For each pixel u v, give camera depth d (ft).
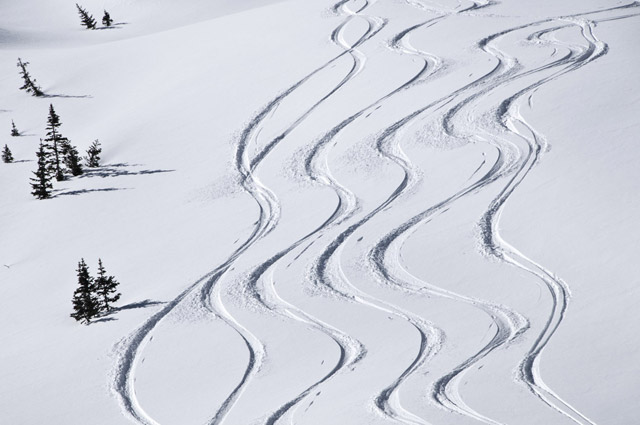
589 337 48.57
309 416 45.37
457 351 50.80
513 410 41.55
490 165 81.20
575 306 53.62
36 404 52.95
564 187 71.61
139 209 91.45
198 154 103.30
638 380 42.09
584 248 60.85
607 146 77.05
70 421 50.31
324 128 101.81
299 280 67.21
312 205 82.74
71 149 106.22
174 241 81.30
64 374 56.80
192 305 65.67
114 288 73.20
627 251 58.34
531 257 62.28
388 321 57.52
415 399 44.62
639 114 82.43
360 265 67.67
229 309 64.08
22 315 71.00
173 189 95.04
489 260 63.46
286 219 80.94
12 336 66.23
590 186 70.13
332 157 93.71
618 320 49.73
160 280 72.79
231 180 93.56
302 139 100.42
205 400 50.44
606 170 72.18
